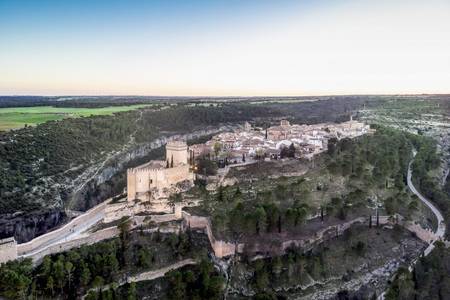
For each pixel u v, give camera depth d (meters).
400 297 128.12
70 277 124.00
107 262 129.25
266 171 195.12
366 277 140.50
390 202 173.12
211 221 151.00
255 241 142.88
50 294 121.62
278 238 145.25
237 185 181.75
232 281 131.38
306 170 199.12
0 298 115.38
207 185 179.25
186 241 143.25
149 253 136.25
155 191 171.12
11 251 130.50
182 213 159.25
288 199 169.38
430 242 157.88
